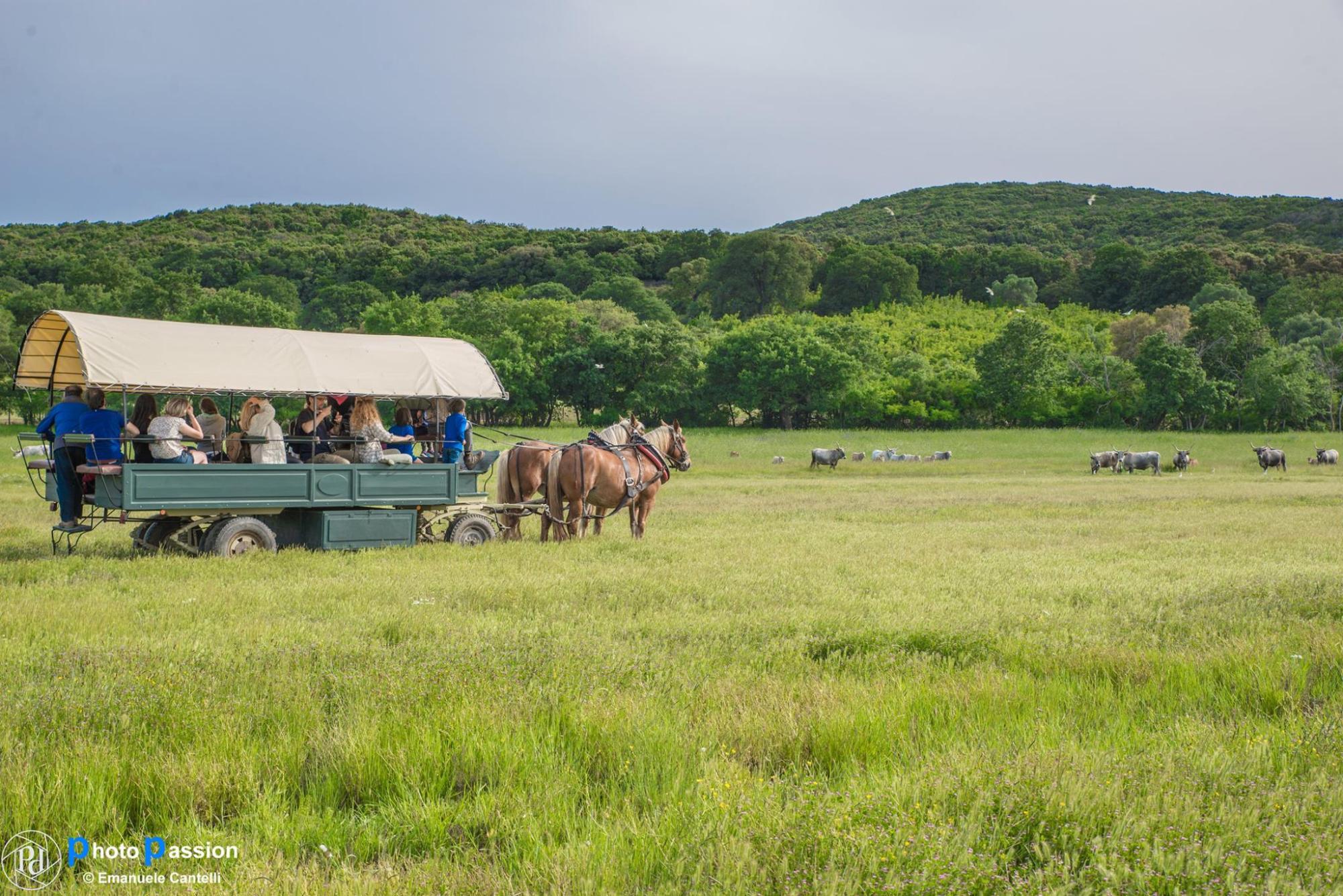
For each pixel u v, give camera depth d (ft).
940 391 295.48
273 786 18.22
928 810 16.49
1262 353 315.99
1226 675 26.08
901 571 48.65
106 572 42.86
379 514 52.16
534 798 17.40
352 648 28.55
